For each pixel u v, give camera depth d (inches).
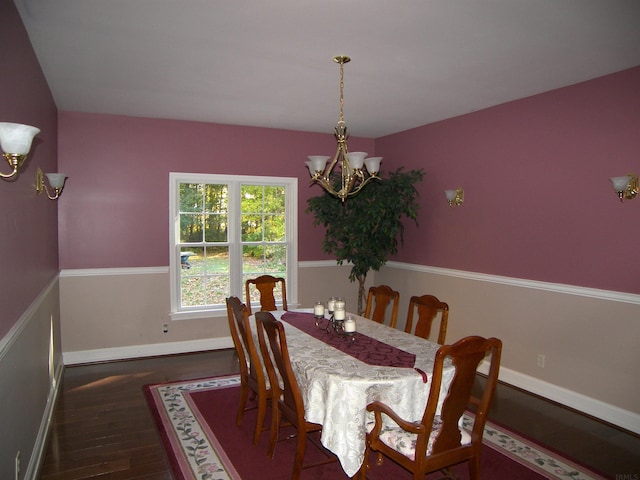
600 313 132.0
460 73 127.7
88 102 163.9
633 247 123.9
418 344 111.5
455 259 183.9
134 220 189.3
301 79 134.0
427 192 198.1
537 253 150.1
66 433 123.1
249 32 100.2
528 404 142.9
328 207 197.0
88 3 86.6
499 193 163.5
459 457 83.8
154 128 190.7
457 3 85.7
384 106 166.2
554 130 143.9
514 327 157.9
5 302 77.0
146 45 108.2
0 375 71.0
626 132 124.8
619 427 126.9
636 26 95.8
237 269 209.0
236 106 168.1
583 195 135.9
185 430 124.6
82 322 182.9
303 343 111.2
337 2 86.0
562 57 114.7
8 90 81.1
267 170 210.4
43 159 131.8
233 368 177.9
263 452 113.0
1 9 74.5
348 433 87.4
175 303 197.9
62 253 179.3
